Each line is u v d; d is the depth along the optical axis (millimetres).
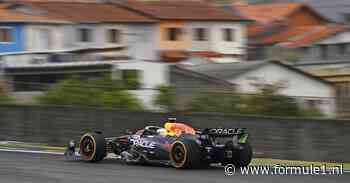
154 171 32062
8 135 50531
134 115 46938
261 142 42656
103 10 143750
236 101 46000
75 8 140500
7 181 29312
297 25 189625
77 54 105125
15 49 123562
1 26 123562
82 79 56031
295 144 41500
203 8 163125
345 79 113875
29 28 124875
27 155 39312
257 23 180750
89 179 29719
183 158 32188
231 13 165000
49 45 127125
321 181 29391
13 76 86812
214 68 106000
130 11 149625
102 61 106688
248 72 102938
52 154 39938
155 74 106625
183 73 94875
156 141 34031
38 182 29016
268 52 150500
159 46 147375
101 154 35625
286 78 105812
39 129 49500
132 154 34969
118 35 139875
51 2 141125
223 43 159875
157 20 146750
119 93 50844
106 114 47688
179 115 45594
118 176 30500
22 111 50062
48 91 52469
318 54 155125
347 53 157375
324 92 105500
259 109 45031
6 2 138125
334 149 40219
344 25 172500
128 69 106625
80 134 48344
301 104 44156
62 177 30344
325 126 40500
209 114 44625
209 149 32375
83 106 50188
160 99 48469
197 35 156000
